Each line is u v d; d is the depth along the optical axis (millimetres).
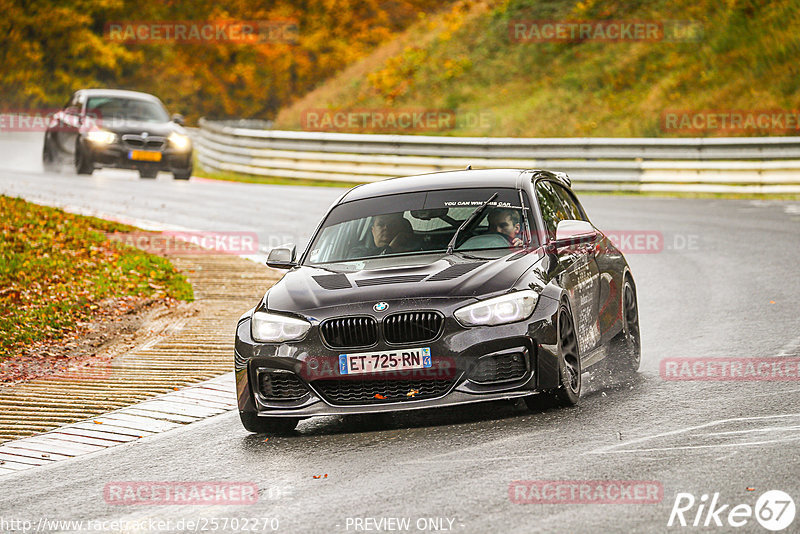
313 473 20453
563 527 15859
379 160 96125
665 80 109938
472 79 127688
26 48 181250
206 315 41312
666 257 51375
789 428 20875
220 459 22500
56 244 52375
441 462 20219
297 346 23250
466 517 16672
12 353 35438
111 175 91938
